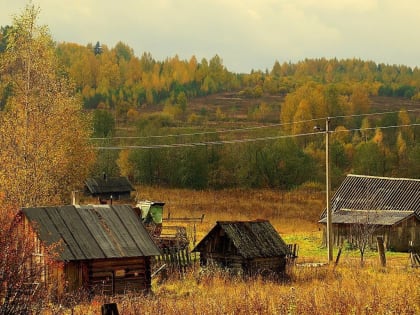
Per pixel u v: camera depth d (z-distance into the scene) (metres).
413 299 39.41
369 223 96.56
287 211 153.50
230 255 72.00
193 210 150.75
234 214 144.75
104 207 61.53
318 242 108.69
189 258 74.31
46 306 41.53
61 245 55.91
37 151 88.44
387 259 88.12
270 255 72.00
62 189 98.88
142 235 60.28
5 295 37.81
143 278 59.38
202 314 39.47
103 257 56.56
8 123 89.19
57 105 94.81
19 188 85.56
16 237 42.00
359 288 51.81
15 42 94.94
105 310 30.14
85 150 104.69
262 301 42.81
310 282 64.62
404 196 108.56
